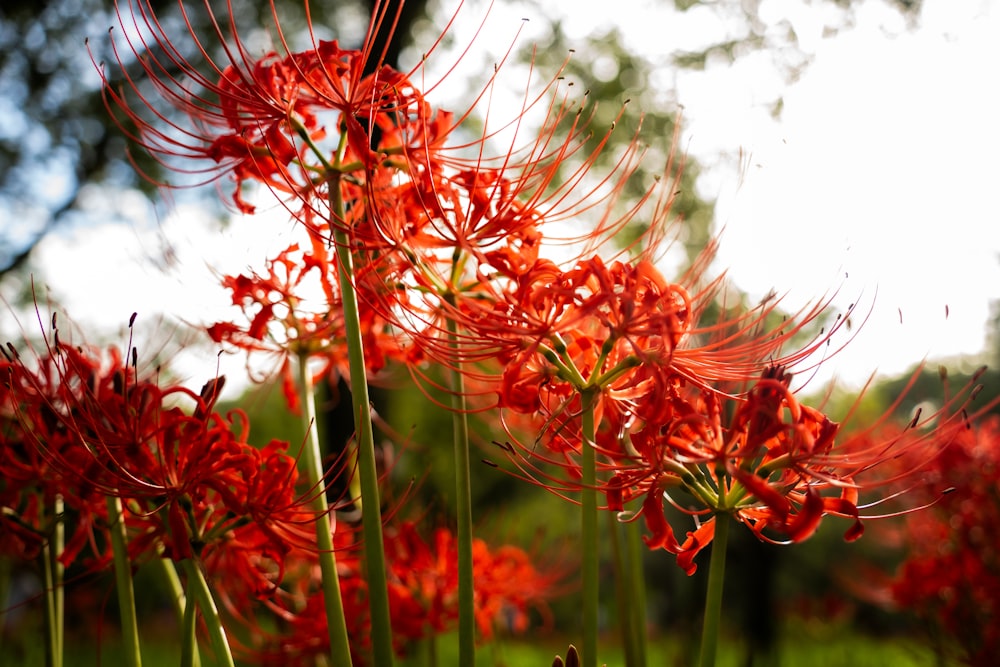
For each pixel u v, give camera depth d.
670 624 4.13
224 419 1.03
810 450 0.91
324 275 1.09
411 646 1.45
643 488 0.96
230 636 1.19
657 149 3.21
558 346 0.97
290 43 3.21
